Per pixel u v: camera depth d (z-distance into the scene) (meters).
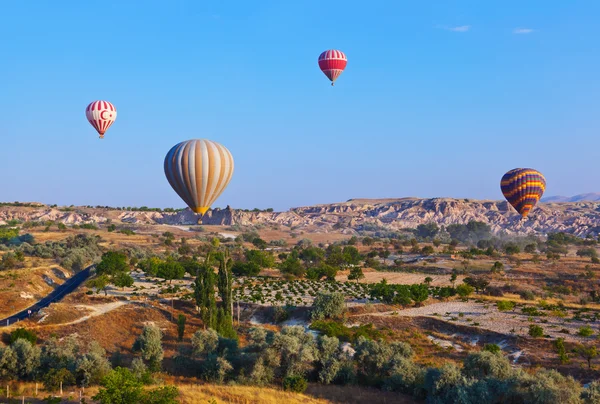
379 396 51.56
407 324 85.25
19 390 49.28
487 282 113.88
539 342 73.31
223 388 48.75
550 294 115.50
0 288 96.75
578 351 69.00
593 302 113.12
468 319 86.75
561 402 43.09
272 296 105.19
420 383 52.38
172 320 81.44
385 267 162.88
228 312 76.62
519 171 116.06
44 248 157.88
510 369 52.69
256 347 57.38
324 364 55.94
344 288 117.81
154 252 180.88
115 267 116.00
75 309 82.00
